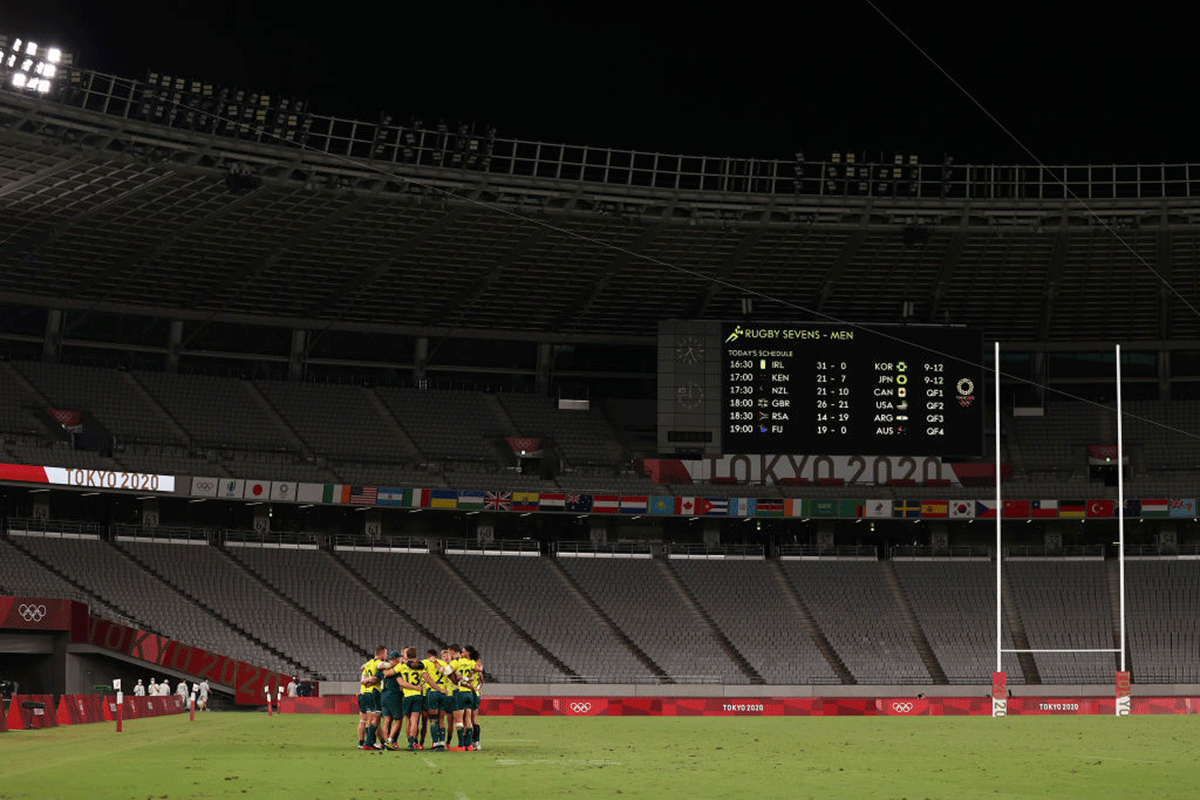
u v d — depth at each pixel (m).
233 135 49.31
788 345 56.75
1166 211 54.38
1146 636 57.06
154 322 60.12
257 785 15.55
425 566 58.22
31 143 45.22
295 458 58.47
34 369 56.91
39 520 53.22
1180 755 22.97
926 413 56.50
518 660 53.47
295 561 56.38
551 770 18.12
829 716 47.31
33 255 53.25
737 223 55.50
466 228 54.59
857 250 57.56
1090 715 46.50
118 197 49.62
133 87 46.94
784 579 60.56
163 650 46.62
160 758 20.12
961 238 56.62
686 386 56.59
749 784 16.33
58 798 13.98
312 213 52.50
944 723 38.94
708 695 52.94
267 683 47.59
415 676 22.62
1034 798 14.81
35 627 43.97
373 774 17.14
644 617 57.38
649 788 15.58
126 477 52.44
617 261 57.56
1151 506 59.72
